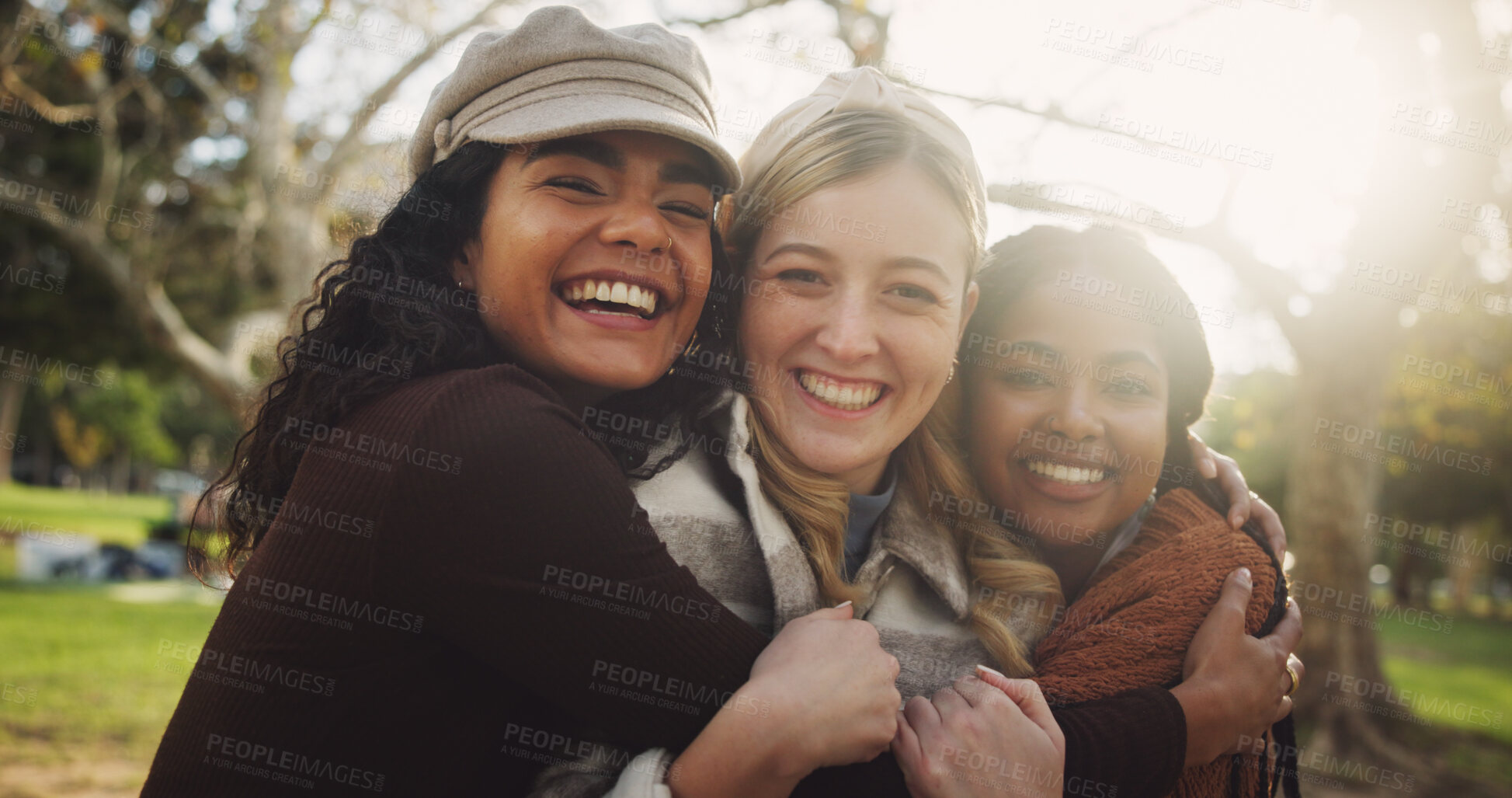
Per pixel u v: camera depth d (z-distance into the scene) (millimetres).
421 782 1140
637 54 1331
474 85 1338
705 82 1425
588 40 1311
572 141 1290
